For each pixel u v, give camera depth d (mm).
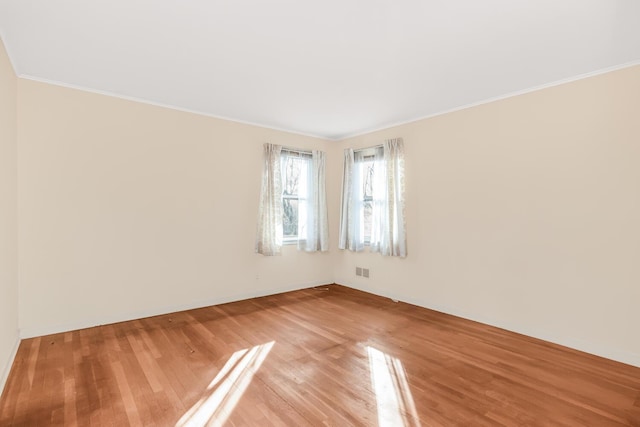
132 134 3611
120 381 2332
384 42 2412
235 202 4426
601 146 2803
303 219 5164
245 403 2088
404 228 4379
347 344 3027
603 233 2795
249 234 4570
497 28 2223
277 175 4727
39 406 2029
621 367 2594
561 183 3035
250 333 3283
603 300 2795
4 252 2414
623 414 1985
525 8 1998
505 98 3430
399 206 4387
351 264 5270
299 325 3523
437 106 3836
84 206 3332
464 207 3781
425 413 1988
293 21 2146
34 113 3064
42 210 3107
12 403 2059
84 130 3326
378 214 4742
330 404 2082
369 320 3695
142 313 3695
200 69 2883
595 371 2523
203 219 4145
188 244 4027
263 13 2057
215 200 4246
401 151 4426
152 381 2340
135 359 2678
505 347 2967
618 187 2717
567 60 2672
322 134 5242
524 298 3285
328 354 2812
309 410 2018
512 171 3373
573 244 2965
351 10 2023
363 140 5074
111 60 2721
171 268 3902
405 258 4430
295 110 4008
